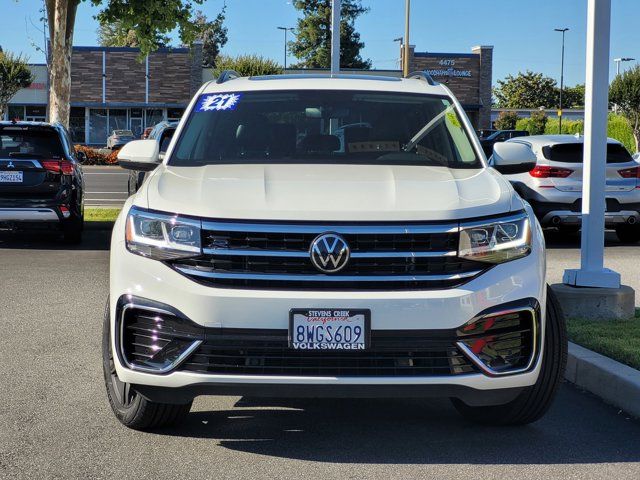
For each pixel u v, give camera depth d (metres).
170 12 17.73
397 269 3.87
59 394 5.11
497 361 3.93
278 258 3.86
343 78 5.79
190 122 5.28
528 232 4.09
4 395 5.08
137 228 4.05
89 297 8.40
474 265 3.94
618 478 3.82
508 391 3.99
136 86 55.03
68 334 6.78
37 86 54.00
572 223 12.86
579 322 6.67
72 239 12.45
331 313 3.77
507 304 3.93
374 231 3.86
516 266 3.99
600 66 6.92
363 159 4.91
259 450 4.16
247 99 5.44
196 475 3.82
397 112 5.34
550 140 13.16
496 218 4.02
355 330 3.78
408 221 3.90
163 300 3.90
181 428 4.49
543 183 12.84
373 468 3.92
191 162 4.90
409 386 3.82
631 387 4.85
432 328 3.80
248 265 3.87
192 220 3.94
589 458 4.08
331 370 3.81
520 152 5.25
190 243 3.91
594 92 6.93
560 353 4.30
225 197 4.04
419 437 4.37
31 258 11.09
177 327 3.88
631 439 4.38
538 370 4.04
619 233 13.91
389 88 5.60
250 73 50.56
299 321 3.77
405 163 4.87
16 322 7.22
